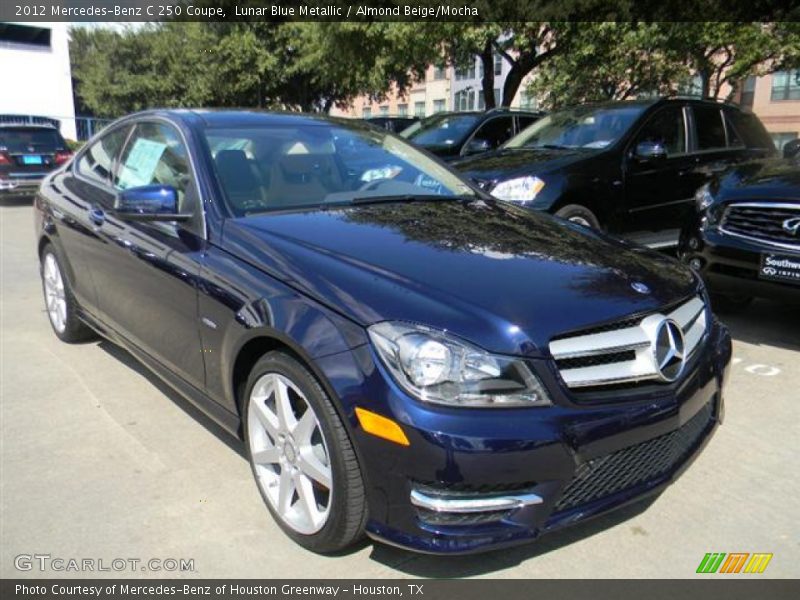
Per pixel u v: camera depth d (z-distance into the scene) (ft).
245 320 9.31
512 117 35.14
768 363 15.72
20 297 21.53
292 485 9.14
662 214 23.04
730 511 10.04
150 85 123.85
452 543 7.68
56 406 13.39
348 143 13.48
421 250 9.57
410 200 12.33
